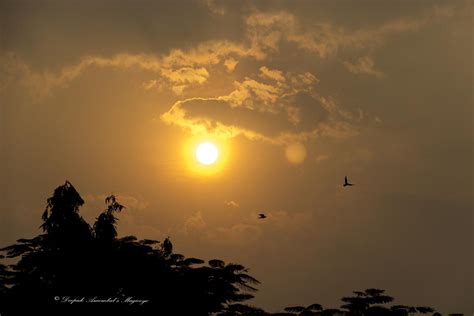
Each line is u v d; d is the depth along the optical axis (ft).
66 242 221.46
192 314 213.46
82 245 221.25
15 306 208.85
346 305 244.63
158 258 227.61
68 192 229.25
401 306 244.83
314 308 247.70
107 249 223.10
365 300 244.83
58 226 225.76
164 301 214.07
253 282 227.81
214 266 232.32
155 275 218.59
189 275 220.84
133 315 213.25
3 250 223.10
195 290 216.33
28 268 217.36
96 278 215.72
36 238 226.79
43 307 210.59
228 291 220.02
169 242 239.50
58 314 211.00
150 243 237.04
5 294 212.02
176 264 232.32
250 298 224.33
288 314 235.20
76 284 214.28
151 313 213.46
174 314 213.46
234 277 224.74
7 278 217.97
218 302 216.74
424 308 245.24
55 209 227.20
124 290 216.54
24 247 222.69
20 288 212.84
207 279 221.05
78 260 217.15
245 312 226.58
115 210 236.22
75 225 225.97
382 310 239.30
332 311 243.81
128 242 234.58
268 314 230.48
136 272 217.97
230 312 224.33
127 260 220.23
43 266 215.51
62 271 215.72
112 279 216.74
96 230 229.25
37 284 214.69
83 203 231.71
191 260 234.17
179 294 215.10
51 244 222.48
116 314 212.84
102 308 213.46
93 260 217.77
